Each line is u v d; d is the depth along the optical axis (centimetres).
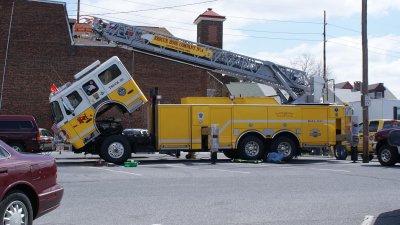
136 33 2352
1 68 3853
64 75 3969
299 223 805
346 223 806
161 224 792
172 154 2292
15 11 3903
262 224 797
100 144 2011
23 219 666
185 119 2077
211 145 2000
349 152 2448
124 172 1602
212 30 5378
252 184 1287
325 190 1179
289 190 1177
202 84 4322
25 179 670
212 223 802
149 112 2161
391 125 2356
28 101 3891
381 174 1537
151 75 4203
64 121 1958
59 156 2714
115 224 792
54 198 729
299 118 2169
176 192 1139
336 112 2206
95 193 1118
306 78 2495
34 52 3925
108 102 1998
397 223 808
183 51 2388
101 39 2364
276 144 2136
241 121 2116
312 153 2775
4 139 2162
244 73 2439
